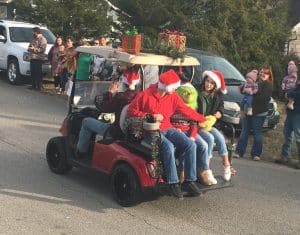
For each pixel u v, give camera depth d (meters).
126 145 6.42
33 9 21.73
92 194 6.74
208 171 6.52
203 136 6.64
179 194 6.07
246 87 9.51
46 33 17.42
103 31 20.84
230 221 6.15
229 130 7.37
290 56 22.47
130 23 19.20
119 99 6.50
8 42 16.41
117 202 6.44
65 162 7.36
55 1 21.33
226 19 18.84
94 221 5.82
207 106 6.88
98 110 7.00
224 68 12.31
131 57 6.45
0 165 7.75
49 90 15.54
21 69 15.81
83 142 7.02
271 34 20.62
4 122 10.80
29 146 8.98
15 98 13.93
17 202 6.26
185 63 6.85
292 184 8.05
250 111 9.39
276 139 11.48
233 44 19.09
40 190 6.76
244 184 7.81
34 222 5.66
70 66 10.42
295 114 9.23
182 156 6.26
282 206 6.89
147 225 5.81
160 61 6.64
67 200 6.46
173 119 6.53
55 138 7.57
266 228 6.02
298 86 9.25
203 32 17.94
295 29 27.34
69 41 14.70
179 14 18.03
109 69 7.56
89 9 21.08
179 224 5.91
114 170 6.45
